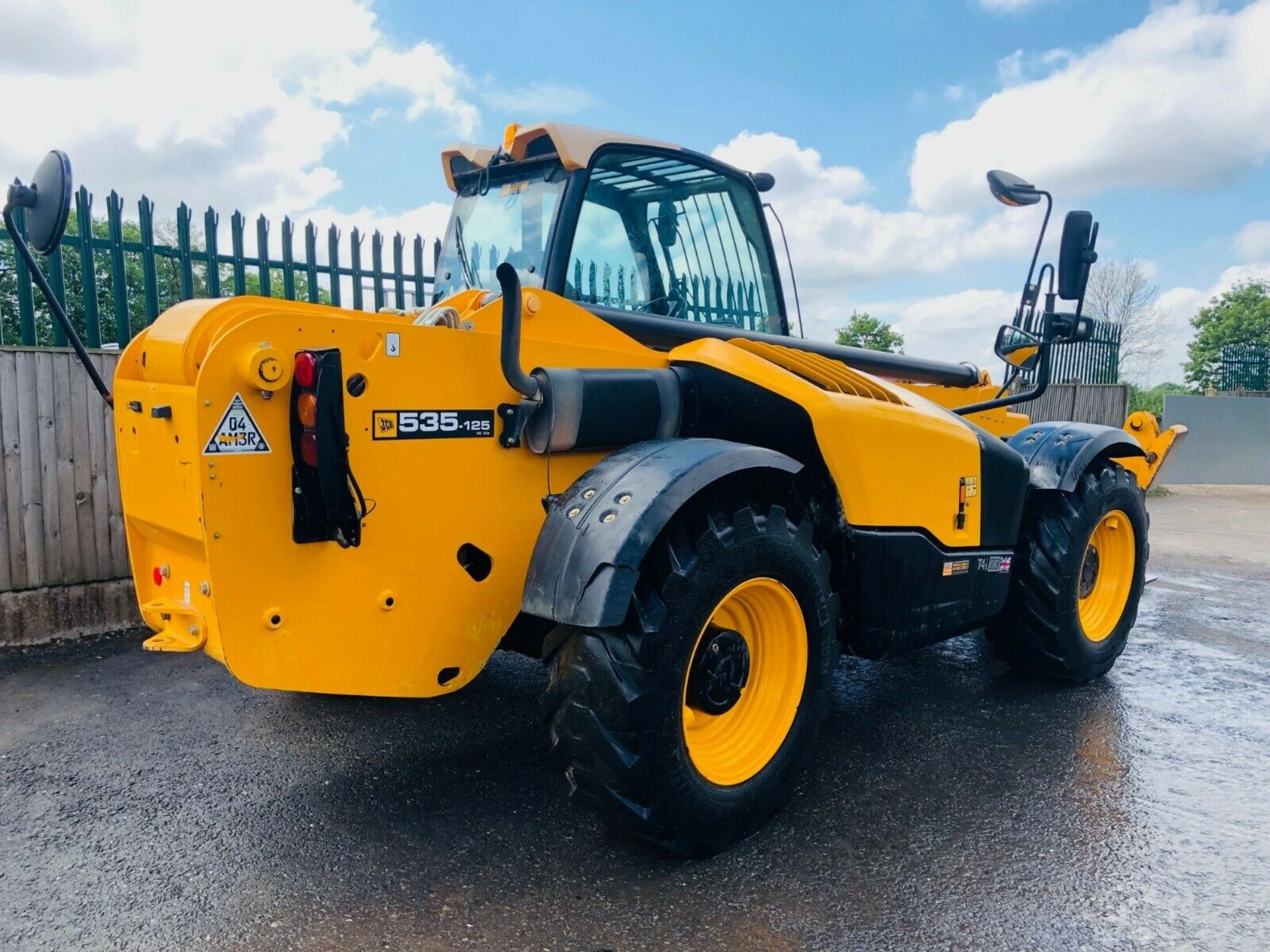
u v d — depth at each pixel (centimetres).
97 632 475
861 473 295
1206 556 755
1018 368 416
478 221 346
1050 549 386
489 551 261
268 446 220
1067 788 302
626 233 332
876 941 217
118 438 272
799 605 273
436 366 243
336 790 298
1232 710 380
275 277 545
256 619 221
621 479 246
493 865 251
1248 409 1495
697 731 267
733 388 295
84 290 469
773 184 404
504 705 373
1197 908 233
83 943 216
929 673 427
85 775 310
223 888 239
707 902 233
